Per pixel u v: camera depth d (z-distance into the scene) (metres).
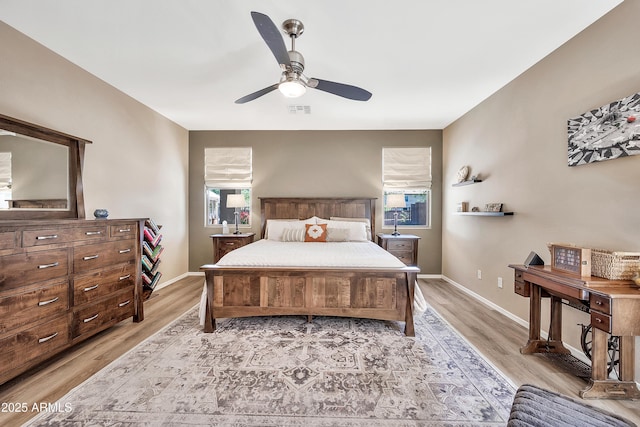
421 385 1.76
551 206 2.35
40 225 1.83
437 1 1.77
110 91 3.00
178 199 4.42
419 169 4.62
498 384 1.77
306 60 2.47
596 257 1.77
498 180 3.08
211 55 2.40
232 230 4.79
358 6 1.81
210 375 1.85
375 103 3.48
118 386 1.73
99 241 2.31
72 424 1.42
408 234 4.62
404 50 2.31
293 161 4.70
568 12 1.86
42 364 1.96
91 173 2.79
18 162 2.05
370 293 2.55
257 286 2.59
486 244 3.30
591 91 1.98
